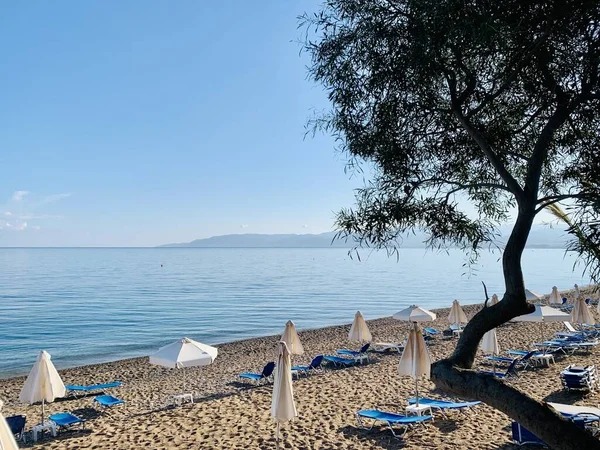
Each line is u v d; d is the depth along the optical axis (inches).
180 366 591.8
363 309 1882.4
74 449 436.5
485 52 139.8
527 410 109.8
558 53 139.3
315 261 7426.2
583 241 122.9
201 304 2034.9
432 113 161.8
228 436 445.7
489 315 127.6
